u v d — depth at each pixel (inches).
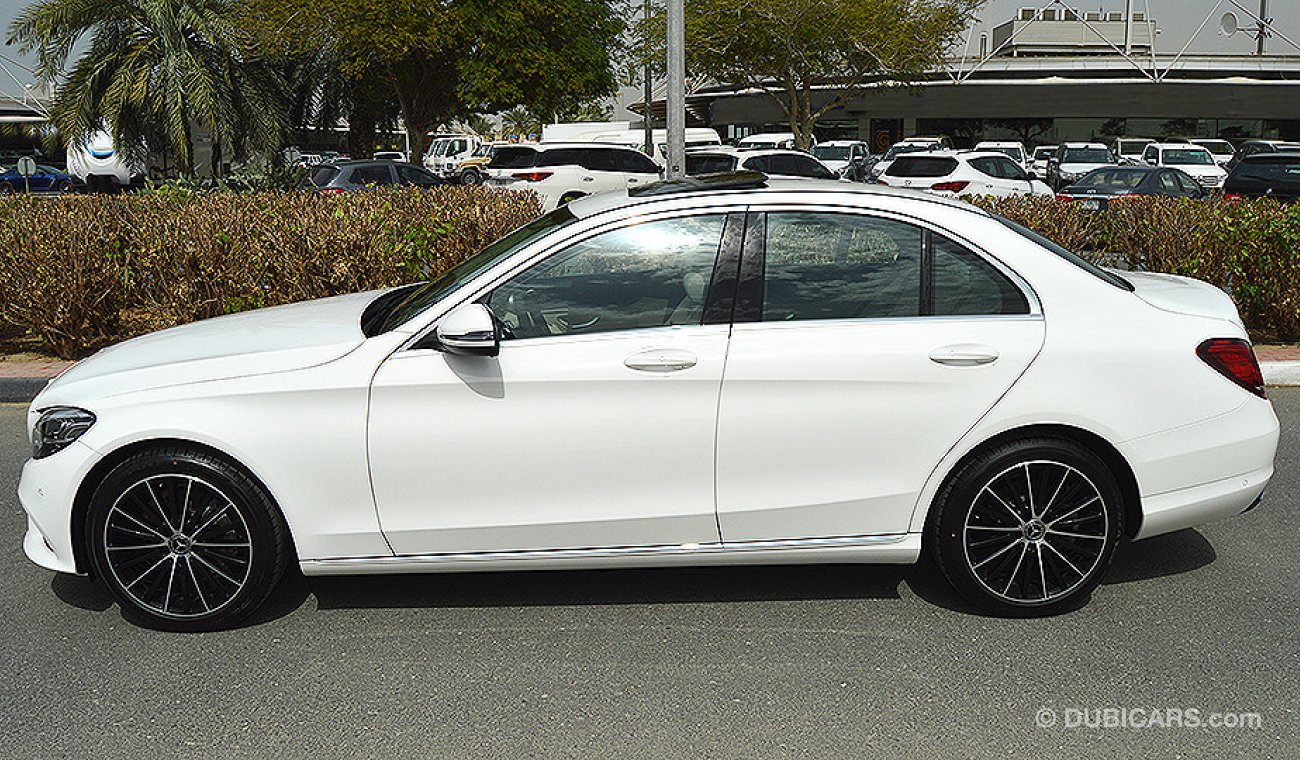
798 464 162.9
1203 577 187.2
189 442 162.7
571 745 137.3
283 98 974.4
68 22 862.5
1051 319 163.9
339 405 160.9
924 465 163.3
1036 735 138.2
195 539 165.9
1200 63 2016.5
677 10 450.6
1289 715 142.4
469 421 160.9
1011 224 170.9
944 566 168.4
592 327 163.6
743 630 168.4
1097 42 2250.2
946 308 164.9
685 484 163.0
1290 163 770.2
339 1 1042.7
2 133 1680.6
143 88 864.3
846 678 153.0
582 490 163.0
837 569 190.7
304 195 412.2
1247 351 170.2
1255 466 170.1
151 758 135.9
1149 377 163.8
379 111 1373.0
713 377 160.1
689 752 135.3
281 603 180.2
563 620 172.7
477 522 163.8
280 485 162.1
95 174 1167.6
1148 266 387.9
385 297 201.0
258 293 354.6
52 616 177.3
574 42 1156.5
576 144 935.0
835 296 164.4
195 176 649.6
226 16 916.6
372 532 163.9
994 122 2114.9
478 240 384.5
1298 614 172.2
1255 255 364.8
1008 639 164.1
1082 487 165.6
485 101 1118.4
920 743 136.6
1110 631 166.4
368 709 146.6
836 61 1219.9
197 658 161.8
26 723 144.1
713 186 173.8
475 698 149.2
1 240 350.6
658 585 185.3
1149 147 1261.1
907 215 166.1
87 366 176.7
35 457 167.8
